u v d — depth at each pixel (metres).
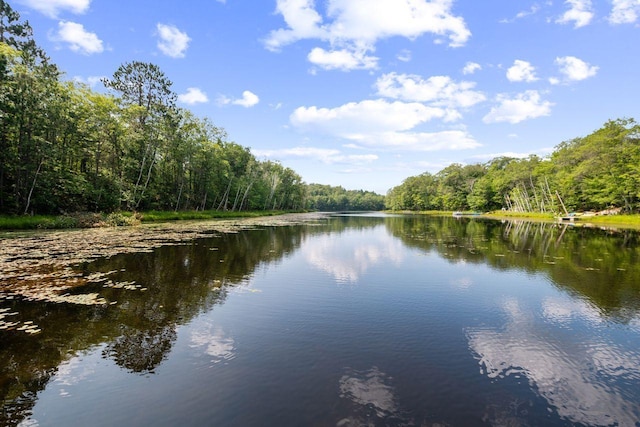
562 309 9.46
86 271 12.68
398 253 19.56
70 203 32.59
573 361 6.41
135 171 42.28
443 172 121.06
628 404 5.03
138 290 10.52
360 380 5.55
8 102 25.42
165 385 5.35
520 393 5.28
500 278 13.16
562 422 4.58
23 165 27.47
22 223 25.52
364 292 10.97
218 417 4.57
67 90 32.56
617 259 17.53
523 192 80.62
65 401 4.93
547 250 20.84
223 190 65.94
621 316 8.92
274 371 5.81
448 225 46.31
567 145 69.12
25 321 7.85
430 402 4.96
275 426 4.38
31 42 38.25
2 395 5.05
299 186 112.44
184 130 48.22
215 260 15.76
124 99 44.25
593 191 51.91
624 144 47.78
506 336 7.55
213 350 6.59
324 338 7.26
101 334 7.23
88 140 34.91
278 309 9.14
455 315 8.88
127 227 30.33
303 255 18.27
